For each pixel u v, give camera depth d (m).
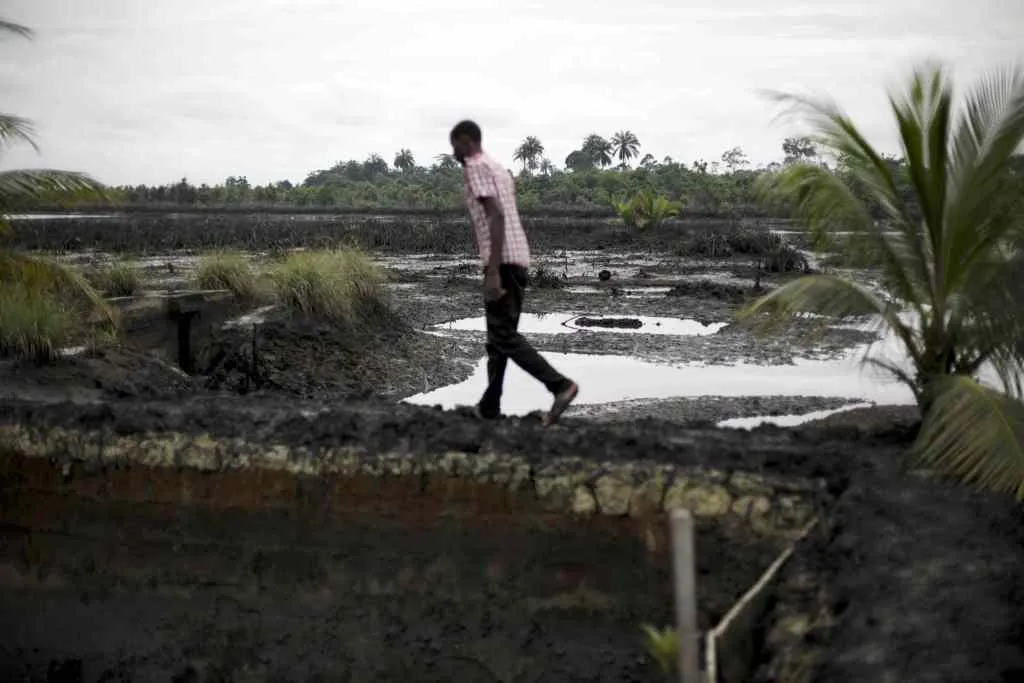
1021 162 6.64
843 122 7.15
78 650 6.61
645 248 36.38
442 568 6.56
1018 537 5.26
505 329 7.15
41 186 9.70
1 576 7.39
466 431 6.84
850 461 6.36
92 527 7.29
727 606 5.93
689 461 6.32
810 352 14.69
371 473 6.73
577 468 6.38
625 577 6.23
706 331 16.84
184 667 6.34
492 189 6.81
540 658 6.02
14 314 9.61
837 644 4.59
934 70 6.82
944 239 6.88
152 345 11.70
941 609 4.63
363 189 94.94
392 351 13.55
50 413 7.50
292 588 6.80
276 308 13.31
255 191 79.44
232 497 7.02
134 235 35.62
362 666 6.18
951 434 6.08
